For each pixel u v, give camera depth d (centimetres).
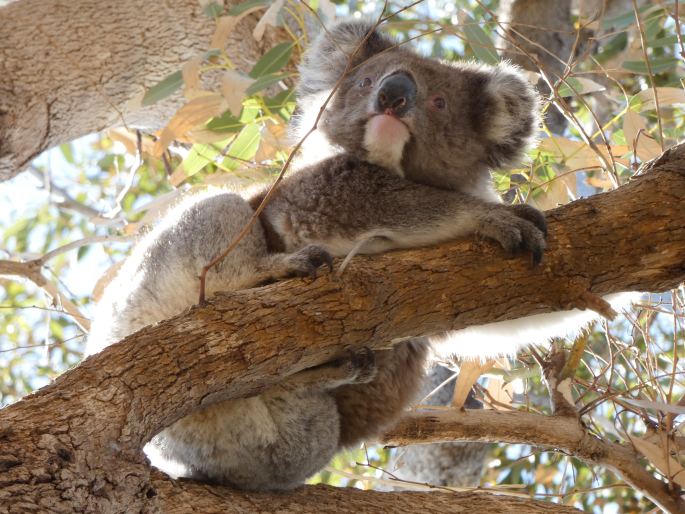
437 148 457
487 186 488
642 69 509
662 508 436
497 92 473
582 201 372
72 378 296
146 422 296
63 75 571
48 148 586
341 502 377
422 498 388
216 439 375
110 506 278
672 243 360
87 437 282
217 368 311
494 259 357
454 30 531
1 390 674
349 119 457
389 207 404
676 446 453
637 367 519
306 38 564
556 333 434
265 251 397
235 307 323
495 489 440
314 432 386
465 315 355
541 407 646
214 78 644
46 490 268
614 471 444
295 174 441
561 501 495
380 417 434
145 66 604
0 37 563
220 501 352
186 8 620
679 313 461
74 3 590
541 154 537
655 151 491
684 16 543
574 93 488
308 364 338
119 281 416
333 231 408
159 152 523
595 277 360
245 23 657
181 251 391
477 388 543
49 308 505
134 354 304
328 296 335
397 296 345
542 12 671
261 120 537
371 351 370
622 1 680
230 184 531
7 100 550
